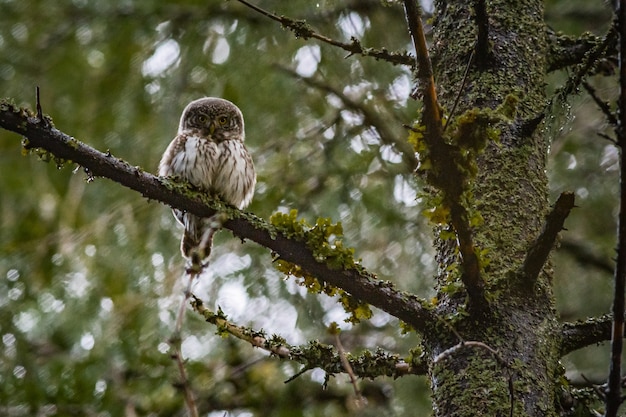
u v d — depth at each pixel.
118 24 12.34
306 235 6.49
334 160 11.66
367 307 6.52
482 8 6.78
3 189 12.67
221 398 11.54
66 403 11.17
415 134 5.79
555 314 6.49
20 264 11.76
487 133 5.79
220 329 6.76
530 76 7.16
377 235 11.75
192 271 5.90
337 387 11.91
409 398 11.30
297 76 11.79
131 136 12.00
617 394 5.41
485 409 5.98
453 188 5.82
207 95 12.05
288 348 6.64
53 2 12.53
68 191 12.59
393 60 7.11
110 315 11.51
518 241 6.54
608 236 12.25
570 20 11.92
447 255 6.65
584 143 12.55
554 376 6.24
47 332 11.55
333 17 11.64
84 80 12.44
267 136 11.88
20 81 12.39
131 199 11.91
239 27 11.96
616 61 7.72
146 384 11.21
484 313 6.20
